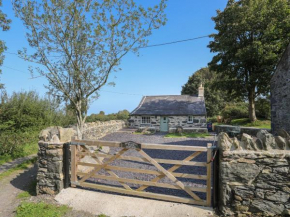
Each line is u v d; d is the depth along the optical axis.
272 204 3.30
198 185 4.89
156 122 19.77
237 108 25.14
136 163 7.13
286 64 8.05
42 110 13.39
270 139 3.46
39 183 4.65
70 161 4.73
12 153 8.45
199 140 12.90
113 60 6.68
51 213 3.69
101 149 8.56
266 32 14.88
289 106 7.90
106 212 3.71
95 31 6.20
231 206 3.45
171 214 3.55
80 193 4.38
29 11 5.94
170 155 8.31
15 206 4.09
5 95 11.64
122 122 20.59
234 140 3.58
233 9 16.84
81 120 7.07
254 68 17.59
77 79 6.55
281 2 15.22
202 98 22.25
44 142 4.61
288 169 3.24
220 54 19.06
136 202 3.96
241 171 3.39
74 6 6.00
